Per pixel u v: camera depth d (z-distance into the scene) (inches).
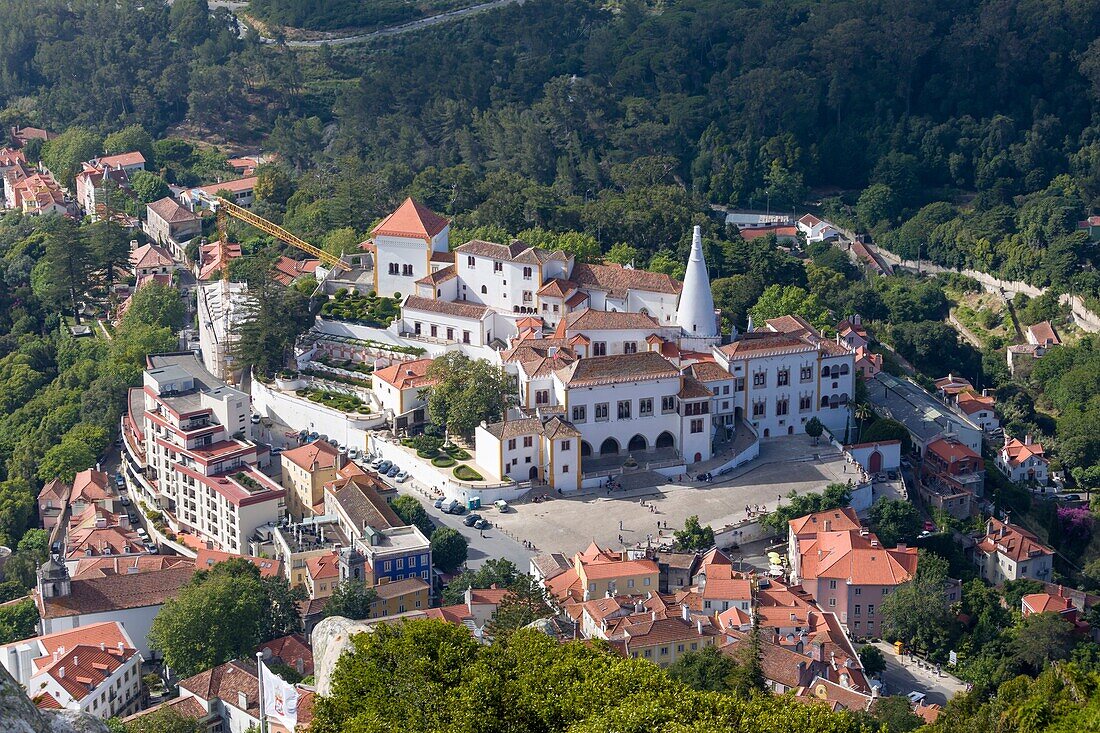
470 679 7564.0
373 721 7253.9
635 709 7367.1
